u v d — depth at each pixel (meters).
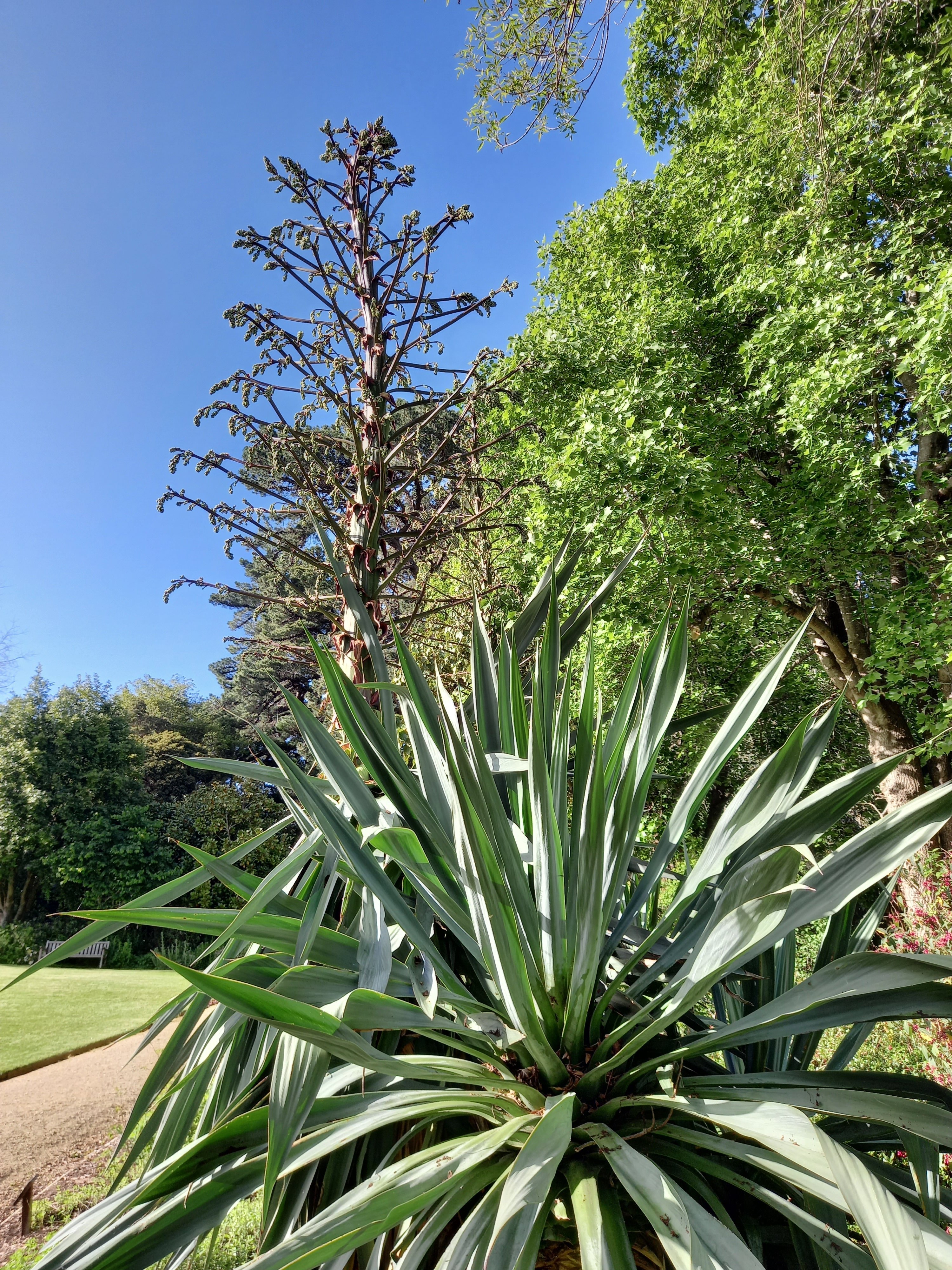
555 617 2.01
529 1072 1.40
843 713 10.45
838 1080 1.33
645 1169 1.12
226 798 19.00
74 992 10.00
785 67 4.69
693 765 8.86
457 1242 1.08
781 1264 1.42
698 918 1.71
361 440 2.40
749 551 7.79
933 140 6.82
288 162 2.50
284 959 1.77
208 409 2.33
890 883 1.89
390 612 2.87
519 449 8.20
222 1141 1.30
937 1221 1.20
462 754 1.40
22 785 17.55
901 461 8.54
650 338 8.34
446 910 1.62
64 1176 4.47
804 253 7.41
